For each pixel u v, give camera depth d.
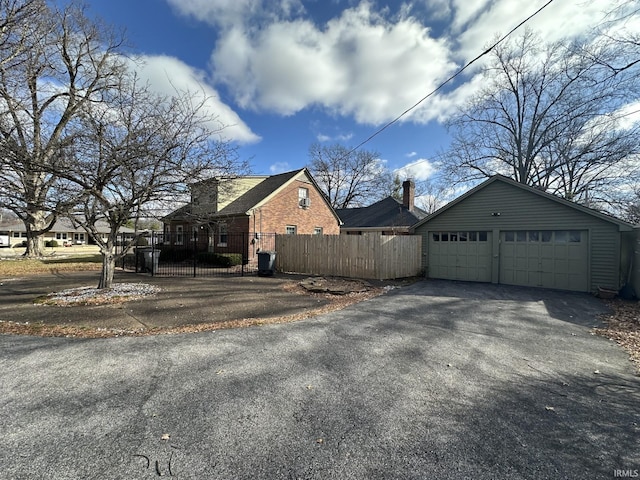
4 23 9.68
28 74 8.59
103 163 7.09
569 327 5.72
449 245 12.56
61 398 2.89
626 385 3.37
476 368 3.77
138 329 5.23
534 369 3.78
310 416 2.65
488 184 11.54
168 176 7.64
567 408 2.87
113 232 8.70
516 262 10.97
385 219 22.50
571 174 19.50
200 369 3.61
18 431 2.36
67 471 1.95
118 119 7.39
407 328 5.50
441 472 2.00
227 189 9.32
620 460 2.15
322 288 9.33
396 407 2.82
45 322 5.52
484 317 6.38
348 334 5.10
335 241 13.06
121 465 2.01
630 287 8.51
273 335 4.99
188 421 2.54
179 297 8.03
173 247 20.11
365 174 36.41
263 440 2.30
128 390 3.07
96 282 10.48
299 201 19.41
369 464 2.06
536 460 2.13
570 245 9.91
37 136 7.93
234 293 8.80
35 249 17.91
